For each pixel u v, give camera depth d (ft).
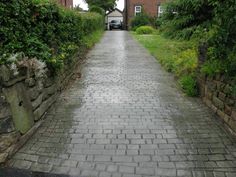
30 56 13.94
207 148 11.56
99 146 11.81
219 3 14.21
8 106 11.07
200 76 17.98
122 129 13.41
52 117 14.88
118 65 29.48
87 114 15.28
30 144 11.99
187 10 42.11
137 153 11.25
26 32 14.92
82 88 20.34
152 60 32.73
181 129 13.37
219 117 14.37
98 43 51.06
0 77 10.77
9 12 13.15
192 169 10.16
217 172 9.98
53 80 16.81
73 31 25.67
